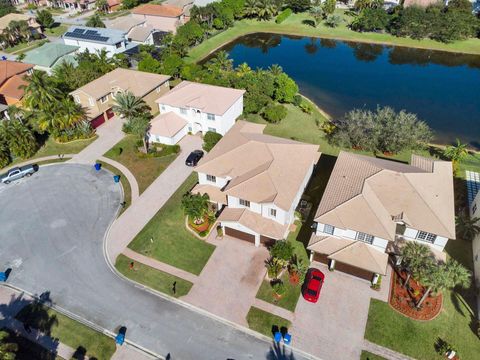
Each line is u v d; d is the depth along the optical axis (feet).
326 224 124.36
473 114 238.07
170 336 111.45
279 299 120.26
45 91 196.03
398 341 108.47
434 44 352.90
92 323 115.44
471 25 350.84
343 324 112.78
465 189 165.37
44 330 113.60
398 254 125.29
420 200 126.72
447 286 106.83
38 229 149.18
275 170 142.20
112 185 172.24
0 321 115.96
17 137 184.96
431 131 211.00
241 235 139.85
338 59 329.52
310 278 125.18
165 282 127.13
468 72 303.89
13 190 169.89
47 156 192.34
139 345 109.29
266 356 105.91
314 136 205.26
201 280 127.24
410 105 248.93
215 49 347.15
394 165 147.23
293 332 111.14
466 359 104.68
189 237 143.33
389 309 116.26
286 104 240.53
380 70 306.55
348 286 123.34
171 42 314.55
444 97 260.42
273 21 413.80
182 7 389.80
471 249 136.36
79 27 326.85
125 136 206.69
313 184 166.91
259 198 133.39
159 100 203.51
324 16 420.77
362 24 376.07
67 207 159.84
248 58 330.34
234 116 208.95
